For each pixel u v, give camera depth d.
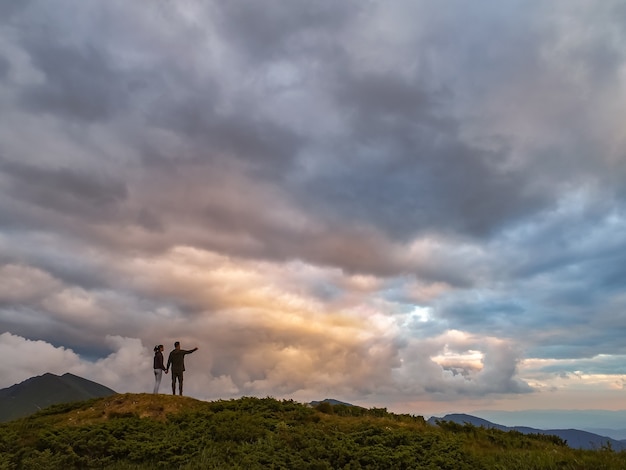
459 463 14.46
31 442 15.53
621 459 14.11
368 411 22.20
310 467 13.72
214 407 20.55
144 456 14.48
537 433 20.20
